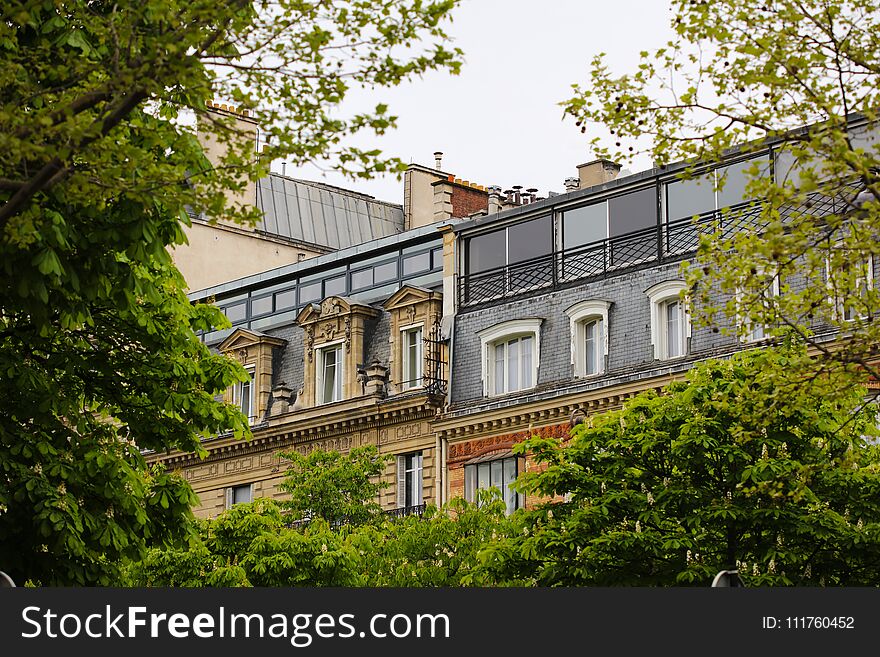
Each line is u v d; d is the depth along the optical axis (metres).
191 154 19.17
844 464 29.09
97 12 21.55
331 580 44.72
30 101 20.05
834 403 27.06
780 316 22.66
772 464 32.84
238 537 45.38
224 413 29.02
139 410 28.36
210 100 18.94
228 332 67.94
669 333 51.62
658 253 52.22
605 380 52.16
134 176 19.09
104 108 18.02
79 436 27.20
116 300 22.55
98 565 26.89
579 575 34.69
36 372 25.77
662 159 22.14
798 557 33.34
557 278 55.31
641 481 35.62
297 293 65.25
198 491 65.44
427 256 60.38
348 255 63.06
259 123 17.80
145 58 17.11
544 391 54.09
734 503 33.53
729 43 21.48
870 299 22.34
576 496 36.00
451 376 57.59
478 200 73.00
